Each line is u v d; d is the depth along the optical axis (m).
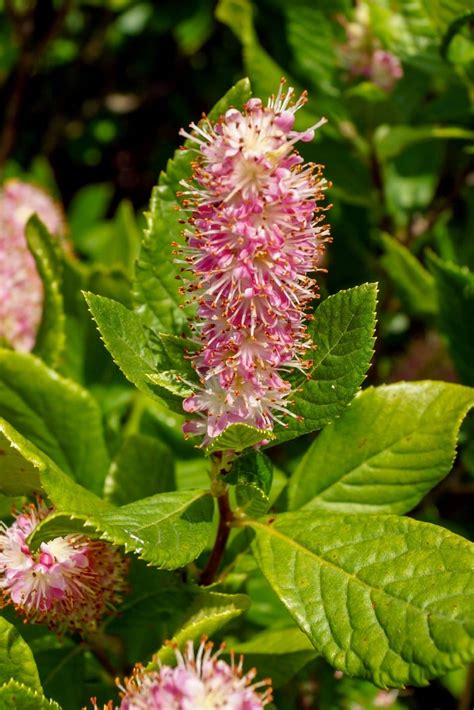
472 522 0.61
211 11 0.81
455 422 0.46
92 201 0.82
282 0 0.63
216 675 0.39
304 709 0.55
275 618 0.52
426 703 0.59
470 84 0.57
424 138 0.58
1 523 0.44
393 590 0.41
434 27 0.58
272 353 0.41
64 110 0.91
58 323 0.53
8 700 0.41
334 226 0.63
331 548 0.43
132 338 0.43
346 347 0.43
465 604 0.40
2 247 0.57
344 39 0.60
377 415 0.47
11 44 0.85
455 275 0.52
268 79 0.59
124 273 0.57
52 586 0.43
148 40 0.87
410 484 0.46
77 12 0.86
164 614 0.47
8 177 0.83
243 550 0.48
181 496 0.43
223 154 0.40
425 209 0.66
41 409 0.49
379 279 0.63
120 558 0.44
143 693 0.39
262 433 0.41
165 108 0.90
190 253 0.43
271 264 0.40
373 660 0.40
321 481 0.47
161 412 0.56
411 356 0.62
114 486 0.49
